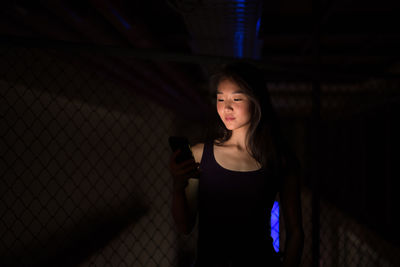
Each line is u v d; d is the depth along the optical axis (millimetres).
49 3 1658
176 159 946
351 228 5035
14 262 2322
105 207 4016
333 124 4535
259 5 1986
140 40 2547
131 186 4988
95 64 2924
